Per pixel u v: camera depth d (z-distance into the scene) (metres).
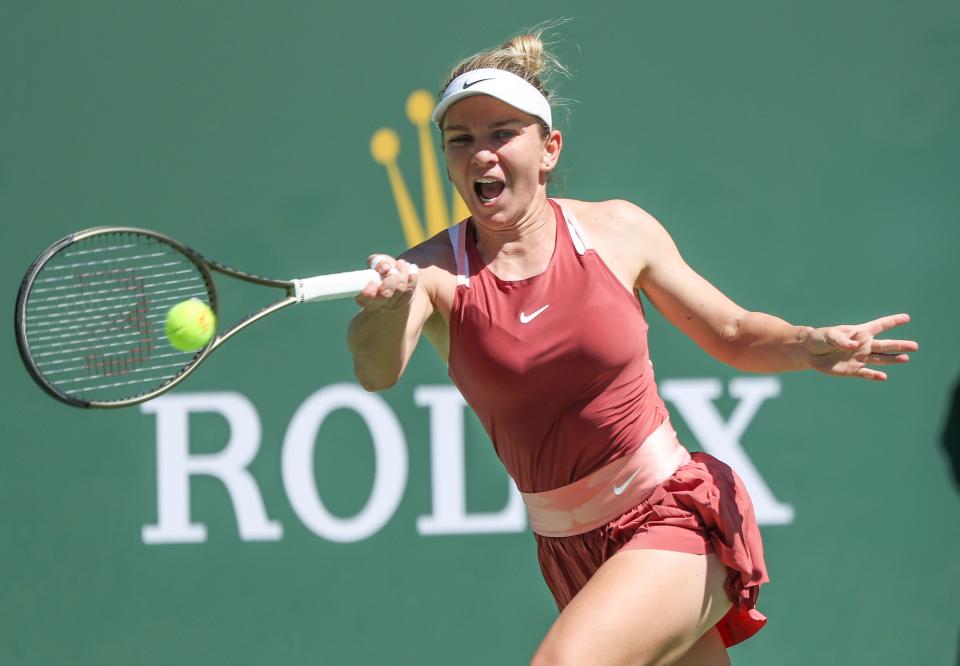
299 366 20.25
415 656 20.06
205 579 19.97
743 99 20.62
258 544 20.03
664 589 11.50
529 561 20.22
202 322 11.72
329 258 20.41
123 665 19.84
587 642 11.14
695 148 20.59
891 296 20.55
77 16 20.28
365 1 20.48
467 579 20.17
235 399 20.11
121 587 19.92
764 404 20.41
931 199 20.62
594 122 20.52
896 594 20.30
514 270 12.10
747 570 11.87
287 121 20.44
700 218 20.56
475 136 11.91
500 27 20.61
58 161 20.19
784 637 20.20
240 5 20.42
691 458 12.81
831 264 20.59
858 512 20.34
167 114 20.33
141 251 20.16
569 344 11.84
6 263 20.03
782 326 12.18
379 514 20.16
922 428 20.42
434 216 20.53
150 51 20.34
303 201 20.42
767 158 20.61
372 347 11.54
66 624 19.86
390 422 20.27
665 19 20.61
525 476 12.68
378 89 20.50
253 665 19.94
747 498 12.65
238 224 20.31
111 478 19.97
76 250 20.00
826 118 20.64
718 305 12.66
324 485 20.16
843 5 20.67
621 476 12.27
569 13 20.55
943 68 20.67
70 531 19.92
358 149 20.48
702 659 12.73
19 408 19.94
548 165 12.39
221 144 20.34
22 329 10.86
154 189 20.25
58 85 20.23
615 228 12.59
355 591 20.08
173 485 20.00
